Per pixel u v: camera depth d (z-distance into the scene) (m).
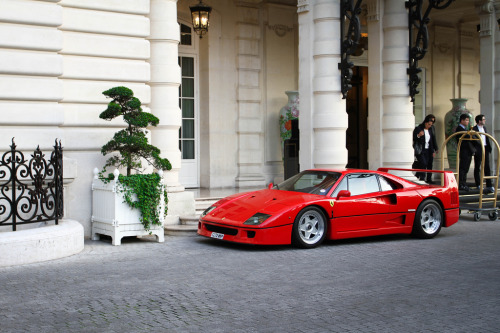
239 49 15.95
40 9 9.67
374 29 14.34
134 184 9.75
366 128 19.73
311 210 9.44
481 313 5.91
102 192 10.09
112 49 10.70
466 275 7.58
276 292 6.68
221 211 9.77
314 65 12.87
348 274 7.61
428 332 5.32
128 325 5.52
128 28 10.81
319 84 12.73
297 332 5.30
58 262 8.38
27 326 5.50
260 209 9.33
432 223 10.66
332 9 12.66
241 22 15.94
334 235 9.62
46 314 5.87
